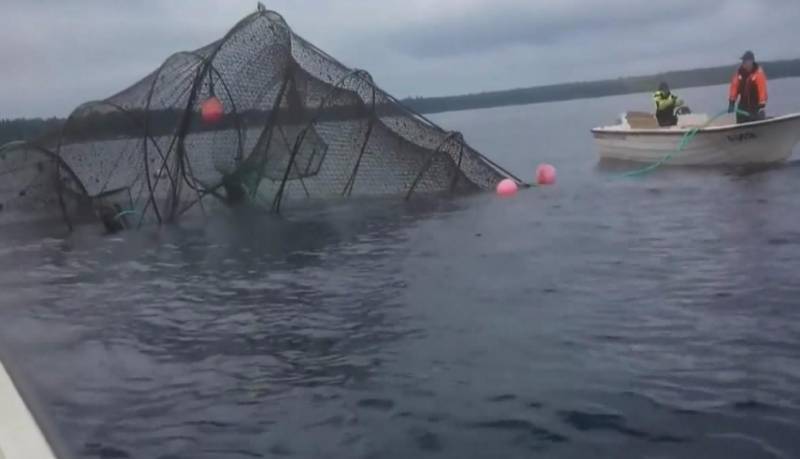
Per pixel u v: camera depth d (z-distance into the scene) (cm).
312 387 691
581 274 1042
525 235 1362
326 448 569
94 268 1315
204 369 756
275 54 1686
